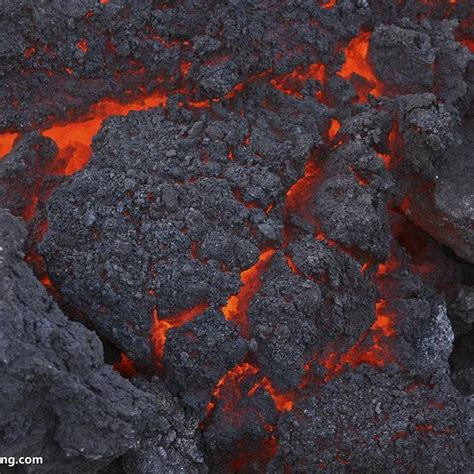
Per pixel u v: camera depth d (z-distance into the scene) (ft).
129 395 9.96
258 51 13.25
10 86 12.63
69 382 9.21
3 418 9.04
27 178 11.99
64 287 10.89
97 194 11.51
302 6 13.76
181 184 11.93
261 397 11.28
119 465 10.62
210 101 13.02
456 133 13.35
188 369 10.89
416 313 12.44
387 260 13.06
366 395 11.53
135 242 11.23
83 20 12.87
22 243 10.50
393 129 13.26
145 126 12.69
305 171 13.20
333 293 11.82
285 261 11.82
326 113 13.51
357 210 12.28
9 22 12.53
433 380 11.93
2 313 9.23
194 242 11.44
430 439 11.34
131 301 10.87
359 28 14.33
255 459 11.62
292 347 11.28
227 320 11.13
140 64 13.08
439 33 14.56
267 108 13.52
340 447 11.08
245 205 12.04
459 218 13.02
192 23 13.32
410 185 13.46
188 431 10.83
